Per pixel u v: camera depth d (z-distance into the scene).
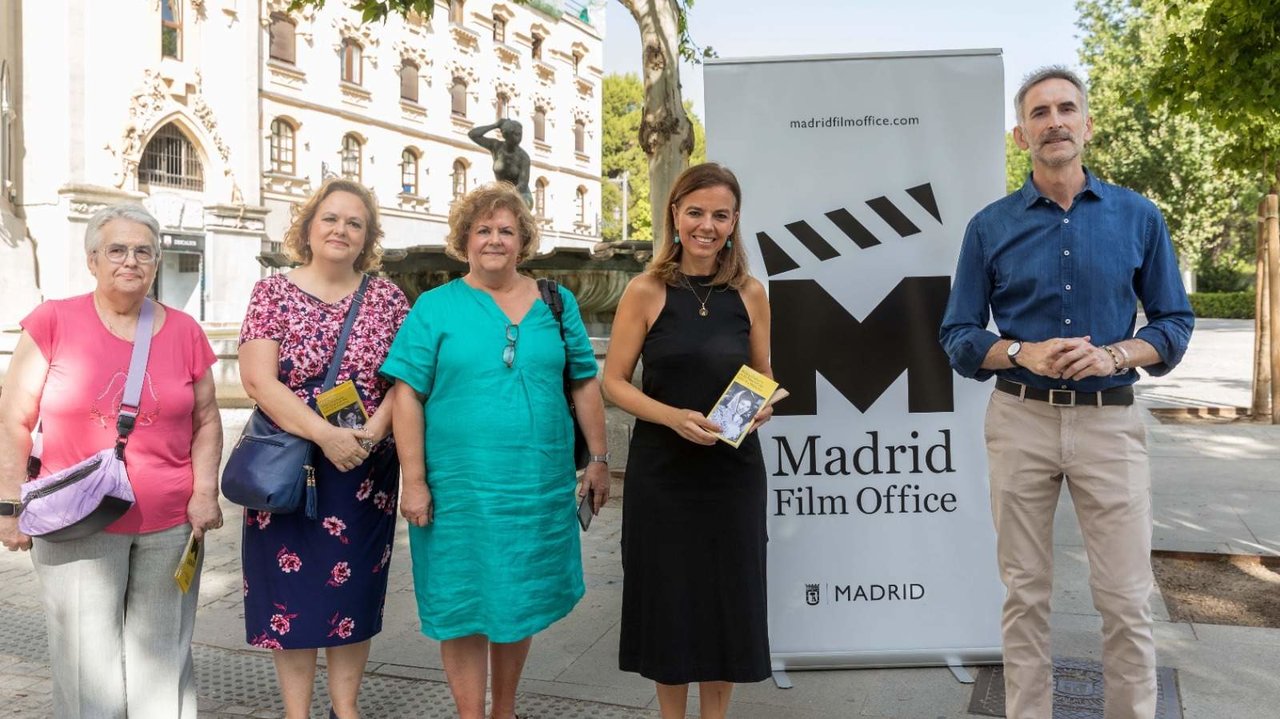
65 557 2.90
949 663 3.99
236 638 4.53
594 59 44.72
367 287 3.38
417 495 3.16
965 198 3.95
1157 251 2.99
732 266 3.14
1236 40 6.98
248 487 3.03
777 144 3.94
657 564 3.04
